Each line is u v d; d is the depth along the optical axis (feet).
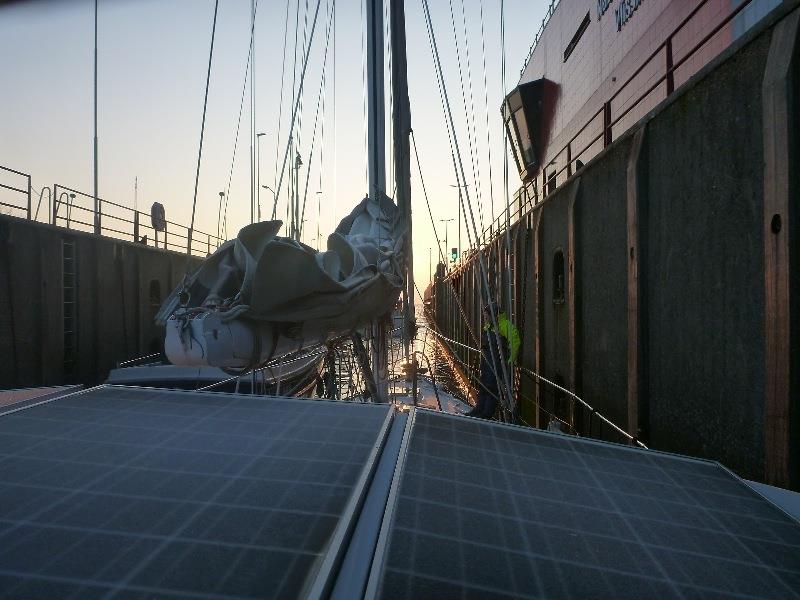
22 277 47.21
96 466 6.05
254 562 4.07
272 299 14.05
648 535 5.65
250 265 14.53
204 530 4.57
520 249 59.93
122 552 4.15
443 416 9.82
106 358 60.70
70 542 4.28
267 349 15.07
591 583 4.47
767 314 16.48
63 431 7.37
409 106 27.40
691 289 21.97
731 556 5.33
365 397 26.12
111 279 62.64
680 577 4.78
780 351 15.83
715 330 20.13
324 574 3.92
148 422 8.00
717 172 20.17
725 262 19.51
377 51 26.45
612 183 30.86
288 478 5.91
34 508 4.89
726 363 19.34
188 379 34.19
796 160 15.71
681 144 22.97
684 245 22.59
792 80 15.84
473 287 86.53
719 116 20.04
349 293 16.42
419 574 4.19
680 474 8.02
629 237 27.43
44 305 49.47
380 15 26.58
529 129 88.63
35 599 3.50
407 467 6.68
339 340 22.21
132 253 67.67
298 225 29.99
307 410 9.19
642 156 26.63
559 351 42.98
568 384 39.55
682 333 22.70
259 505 5.13
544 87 86.02
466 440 8.43
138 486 5.52
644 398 26.04
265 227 15.58
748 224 18.13
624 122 54.75
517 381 42.22
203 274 15.39
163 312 15.17
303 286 14.49
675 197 23.49
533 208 53.67
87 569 3.88
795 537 5.95
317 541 4.46
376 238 23.13
